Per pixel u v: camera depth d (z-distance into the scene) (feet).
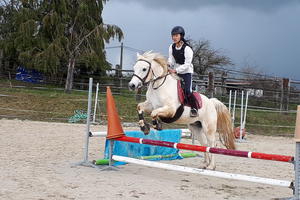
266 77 85.71
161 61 20.12
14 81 76.28
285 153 36.58
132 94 72.64
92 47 77.82
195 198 16.92
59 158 25.13
